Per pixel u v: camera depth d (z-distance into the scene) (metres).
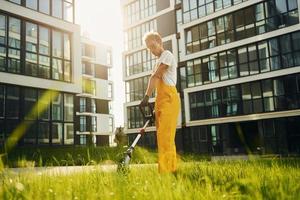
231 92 26.22
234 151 25.81
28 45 19.14
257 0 24.95
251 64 25.11
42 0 20.23
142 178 2.99
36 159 11.76
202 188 2.30
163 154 3.72
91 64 54.22
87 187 2.54
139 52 37.19
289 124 22.98
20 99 18.44
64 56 21.22
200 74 28.48
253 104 24.83
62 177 3.20
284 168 3.81
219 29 27.44
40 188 2.41
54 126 19.86
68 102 21.06
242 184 2.41
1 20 17.98
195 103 28.53
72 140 20.89
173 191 1.86
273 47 23.97
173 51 33.22
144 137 35.19
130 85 37.84
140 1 37.28
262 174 3.01
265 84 24.30
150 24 36.09
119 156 3.81
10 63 18.12
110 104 57.31
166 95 3.88
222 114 26.62
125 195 2.03
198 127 28.42
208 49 27.80
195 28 29.25
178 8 33.38
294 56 22.86
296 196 1.87
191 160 6.61
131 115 37.38
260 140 24.06
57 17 21.00
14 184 2.47
